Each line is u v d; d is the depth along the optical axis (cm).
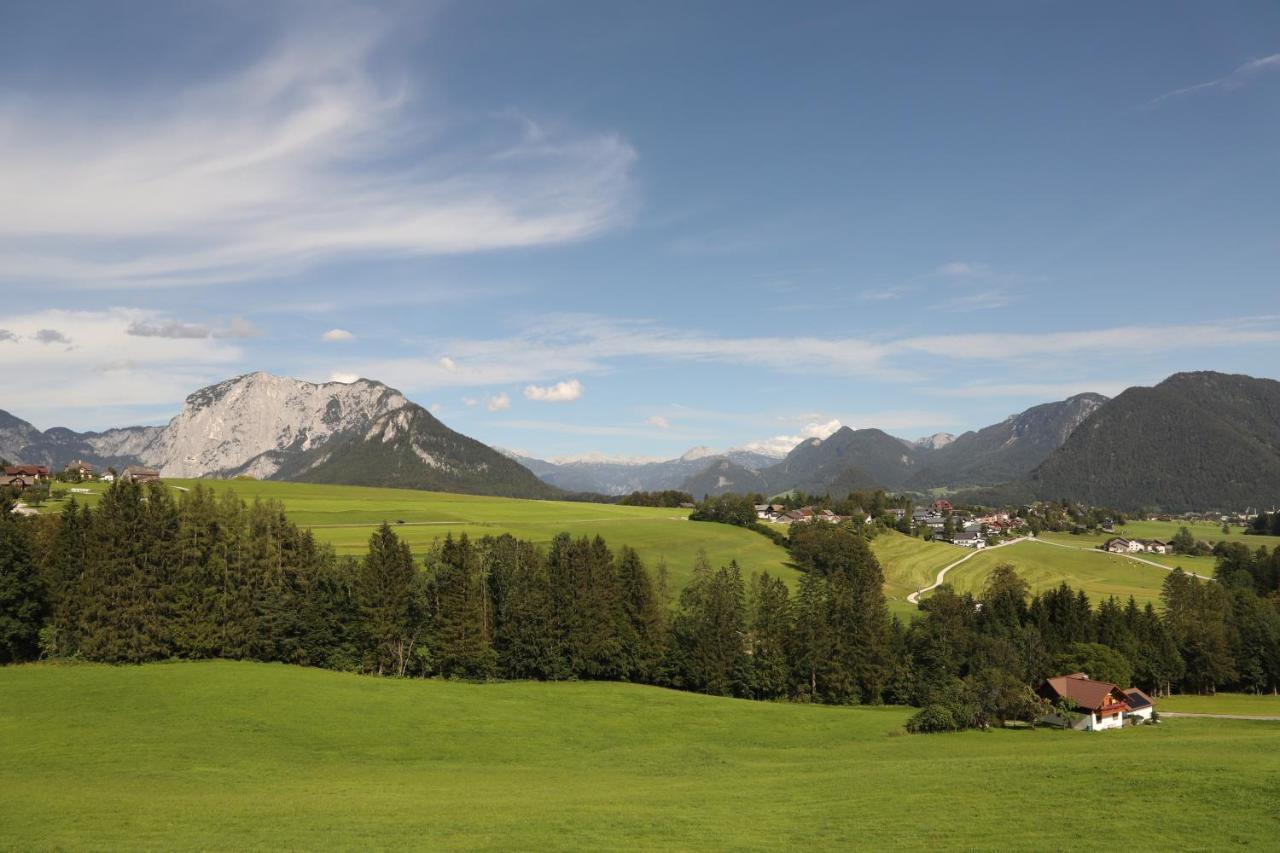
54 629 8469
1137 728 8231
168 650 8712
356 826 3591
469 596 9519
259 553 9544
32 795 4084
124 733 5816
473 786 4788
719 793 4444
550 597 9800
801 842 3362
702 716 7819
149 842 3272
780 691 9944
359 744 6028
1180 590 13112
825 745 6869
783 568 17375
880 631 10350
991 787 4272
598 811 3931
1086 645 11062
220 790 4488
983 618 12519
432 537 15300
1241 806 3631
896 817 3744
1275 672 11462
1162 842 3206
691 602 11062
